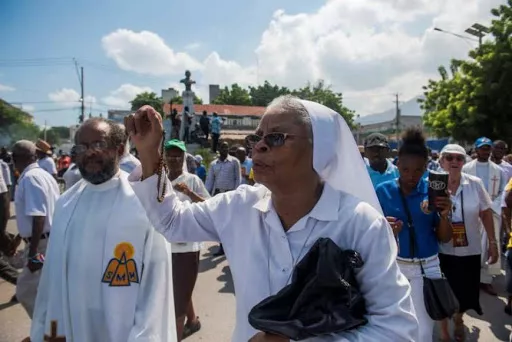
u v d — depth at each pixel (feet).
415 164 10.00
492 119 70.85
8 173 35.24
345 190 5.33
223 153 27.99
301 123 4.74
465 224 13.00
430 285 9.59
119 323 6.86
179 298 12.21
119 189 7.45
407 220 10.03
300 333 4.04
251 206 5.31
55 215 7.61
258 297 4.88
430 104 96.99
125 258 7.02
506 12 71.26
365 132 167.12
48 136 219.82
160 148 5.64
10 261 17.74
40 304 7.51
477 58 71.00
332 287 4.21
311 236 4.80
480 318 15.33
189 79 80.33
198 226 5.67
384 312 4.37
